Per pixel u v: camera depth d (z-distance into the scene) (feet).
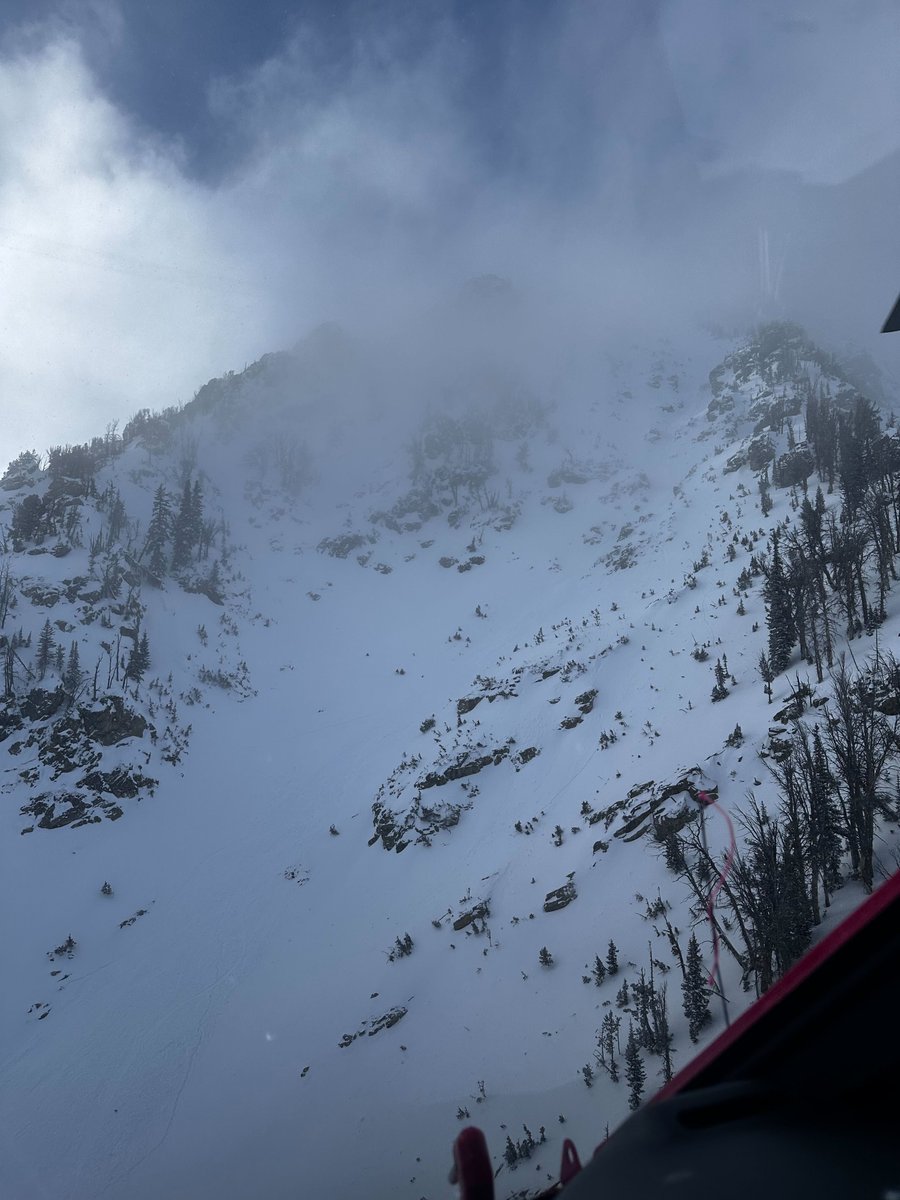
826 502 337.72
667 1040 104.12
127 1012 197.98
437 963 172.86
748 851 121.60
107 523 499.92
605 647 293.84
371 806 277.85
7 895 252.42
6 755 315.99
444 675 419.95
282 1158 130.62
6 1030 202.39
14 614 379.55
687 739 201.67
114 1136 152.87
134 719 335.06
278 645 478.59
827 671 188.14
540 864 190.39
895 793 123.44
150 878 268.21
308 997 184.55
